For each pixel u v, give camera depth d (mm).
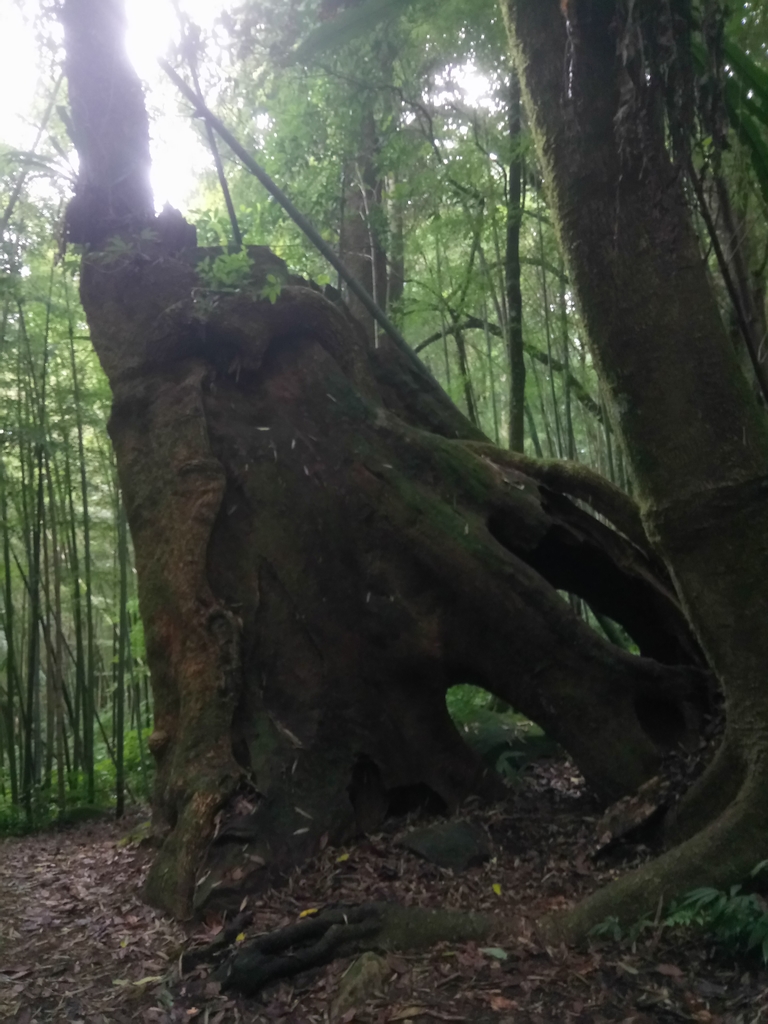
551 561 5918
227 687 4516
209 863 4023
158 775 4805
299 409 5168
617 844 4133
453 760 4914
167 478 4973
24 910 4508
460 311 8234
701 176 2932
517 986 2990
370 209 8289
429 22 6328
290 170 8305
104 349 5402
